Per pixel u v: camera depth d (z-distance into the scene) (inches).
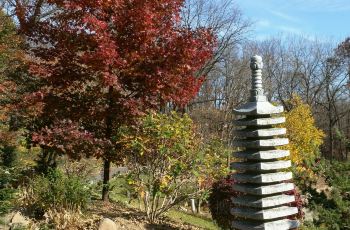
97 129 439.5
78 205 351.9
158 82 396.2
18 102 478.3
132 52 391.2
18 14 443.2
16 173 405.1
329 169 305.9
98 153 405.7
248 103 258.2
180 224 403.5
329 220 283.6
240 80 1433.3
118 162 415.2
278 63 1844.2
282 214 253.6
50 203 345.4
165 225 377.4
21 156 562.9
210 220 575.5
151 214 381.1
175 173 366.0
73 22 413.1
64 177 371.2
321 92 1812.3
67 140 392.5
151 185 374.6
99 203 420.2
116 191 498.9
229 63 1437.0
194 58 405.1
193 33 409.1
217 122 1224.8
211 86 1553.9
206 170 385.7
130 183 373.7
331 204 295.7
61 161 529.0
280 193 259.9
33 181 379.2
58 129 392.2
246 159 260.1
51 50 425.4
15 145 532.4
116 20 392.8
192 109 1294.3
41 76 423.8
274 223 253.6
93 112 423.8
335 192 293.4
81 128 419.8
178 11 424.8
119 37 399.5
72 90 432.8
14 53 526.9
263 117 253.6
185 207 644.1
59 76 416.5
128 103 399.2
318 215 293.9
